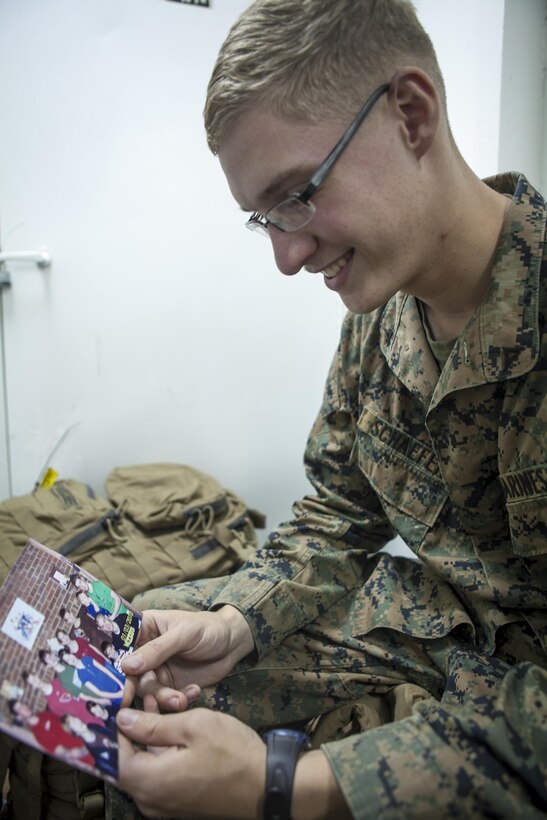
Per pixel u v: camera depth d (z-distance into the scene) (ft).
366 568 3.03
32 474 5.17
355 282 2.10
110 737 1.76
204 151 5.00
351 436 3.04
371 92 1.83
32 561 2.06
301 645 2.65
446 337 2.52
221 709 2.38
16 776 2.67
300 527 2.99
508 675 1.90
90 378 5.13
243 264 5.25
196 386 5.37
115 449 5.30
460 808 1.61
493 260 2.23
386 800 1.63
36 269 4.87
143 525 4.30
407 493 2.75
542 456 2.13
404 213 1.96
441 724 1.78
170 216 5.04
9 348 4.93
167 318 5.19
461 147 4.15
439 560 2.64
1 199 4.72
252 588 2.60
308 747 1.91
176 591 2.84
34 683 1.73
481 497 2.45
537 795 1.63
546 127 3.99
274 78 1.77
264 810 1.70
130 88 4.79
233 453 5.57
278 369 5.51
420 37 1.96
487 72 3.82
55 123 4.71
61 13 4.58
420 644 2.65
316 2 1.78
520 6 3.67
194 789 1.71
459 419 2.35
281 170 1.87
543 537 2.19
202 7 4.79
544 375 2.14
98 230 4.92
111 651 2.09
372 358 2.87
